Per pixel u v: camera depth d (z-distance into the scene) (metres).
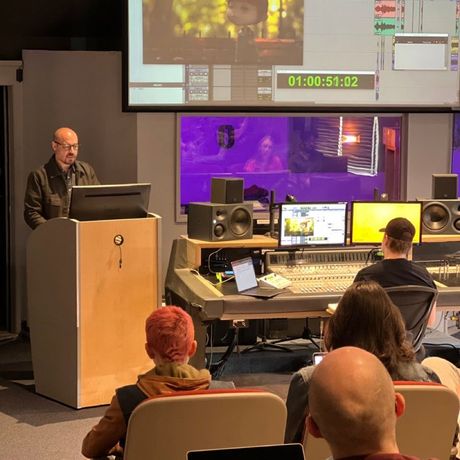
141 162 6.31
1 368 5.59
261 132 6.74
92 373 4.84
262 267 5.24
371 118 6.79
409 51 6.48
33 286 4.98
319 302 4.73
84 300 4.75
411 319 4.20
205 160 6.66
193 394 2.59
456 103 6.58
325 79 6.39
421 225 5.30
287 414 2.80
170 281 5.34
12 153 6.21
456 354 5.81
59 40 6.32
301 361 5.68
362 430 1.56
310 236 5.21
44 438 4.45
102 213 4.78
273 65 6.32
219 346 5.84
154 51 6.15
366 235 5.29
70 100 6.22
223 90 6.27
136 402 2.74
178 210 6.41
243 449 2.11
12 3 6.18
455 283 5.06
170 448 2.61
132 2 6.09
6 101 6.22
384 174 6.84
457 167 6.82
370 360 1.63
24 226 6.27
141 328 4.93
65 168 5.50
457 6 6.51
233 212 5.18
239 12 6.24
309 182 6.86
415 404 2.63
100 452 2.79
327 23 6.36
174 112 6.25
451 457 2.92
